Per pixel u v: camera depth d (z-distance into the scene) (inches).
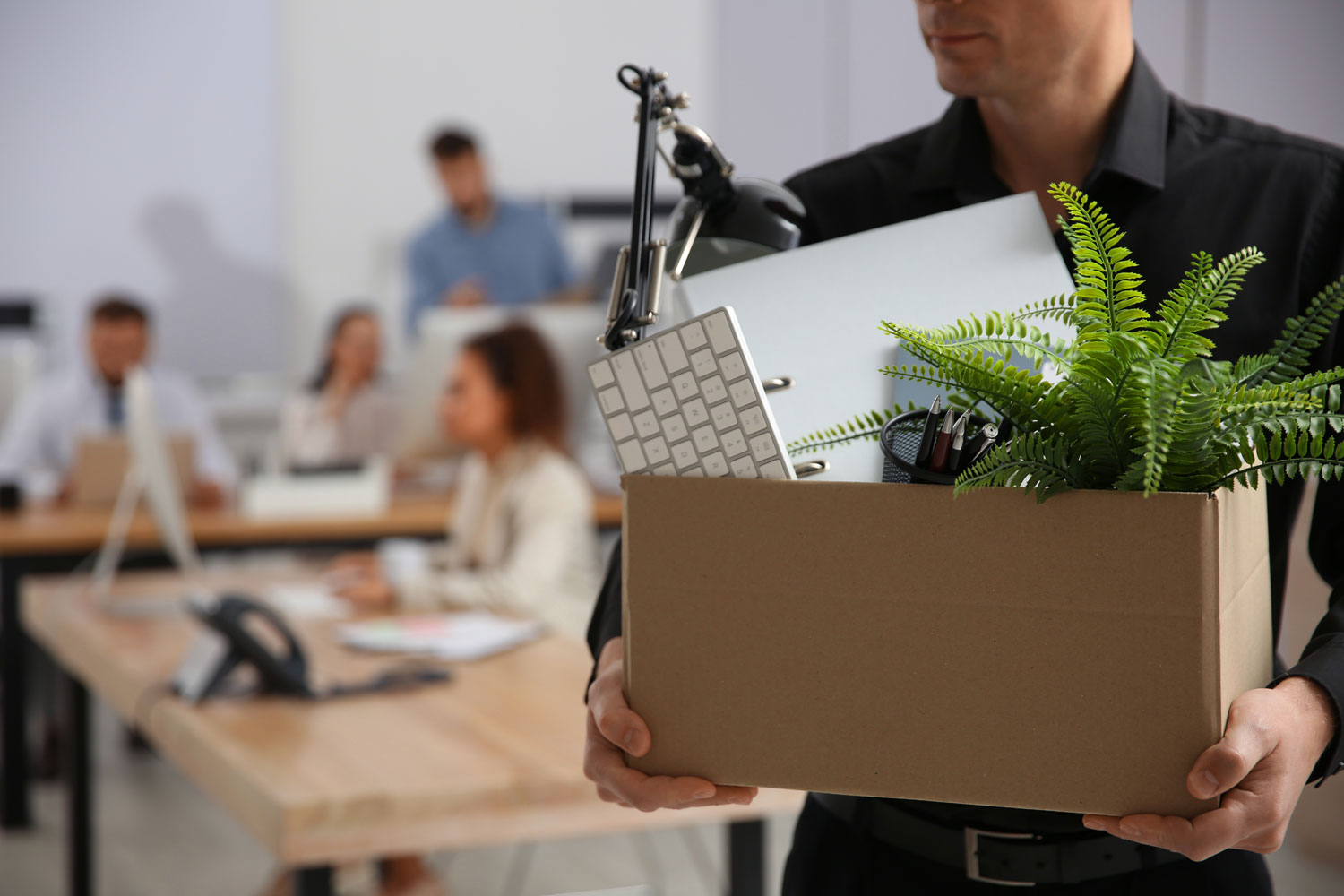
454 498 156.5
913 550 28.6
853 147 224.7
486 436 113.1
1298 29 157.8
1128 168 41.5
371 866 113.7
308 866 56.9
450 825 57.8
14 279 230.2
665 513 30.5
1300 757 28.1
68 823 107.7
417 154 244.5
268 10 236.5
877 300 36.9
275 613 75.6
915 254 37.1
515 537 109.3
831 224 47.1
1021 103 42.0
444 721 68.5
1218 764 26.5
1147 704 27.2
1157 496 26.7
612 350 34.1
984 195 44.4
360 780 58.7
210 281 237.9
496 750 63.2
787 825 134.5
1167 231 41.8
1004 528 27.9
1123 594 27.2
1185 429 26.1
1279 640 41.7
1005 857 39.7
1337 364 39.8
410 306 229.5
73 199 231.5
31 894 118.6
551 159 250.7
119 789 147.7
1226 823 26.9
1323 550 40.0
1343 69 157.6
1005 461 27.4
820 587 29.4
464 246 227.5
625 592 31.1
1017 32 39.7
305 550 147.3
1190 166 42.3
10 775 134.6
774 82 230.2
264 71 237.5
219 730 67.0
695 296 38.3
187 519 142.1
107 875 123.0
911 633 28.8
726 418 30.7
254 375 240.5
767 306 37.5
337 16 239.1
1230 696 27.9
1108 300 28.3
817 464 33.3
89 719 107.6
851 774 29.5
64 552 132.2
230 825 137.2
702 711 30.6
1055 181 43.9
